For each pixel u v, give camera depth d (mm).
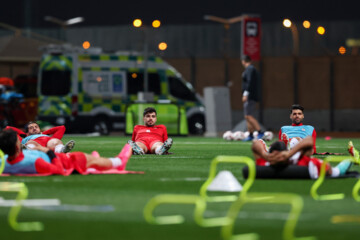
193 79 124062
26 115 105562
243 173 28781
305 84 124875
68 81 99438
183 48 170625
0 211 20984
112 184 27828
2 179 29156
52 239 17062
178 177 30953
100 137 90562
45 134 40500
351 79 124375
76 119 99125
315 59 124750
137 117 92125
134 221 19359
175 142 73312
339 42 168625
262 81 124875
